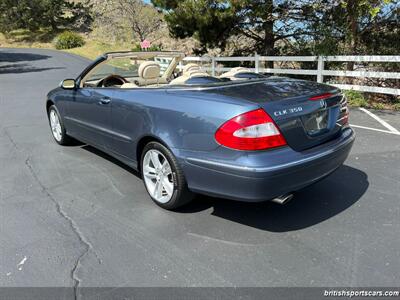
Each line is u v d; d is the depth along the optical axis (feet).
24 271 9.23
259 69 41.68
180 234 10.77
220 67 52.03
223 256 9.68
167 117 11.20
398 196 12.83
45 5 179.32
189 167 10.72
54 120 20.12
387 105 29.73
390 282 8.54
